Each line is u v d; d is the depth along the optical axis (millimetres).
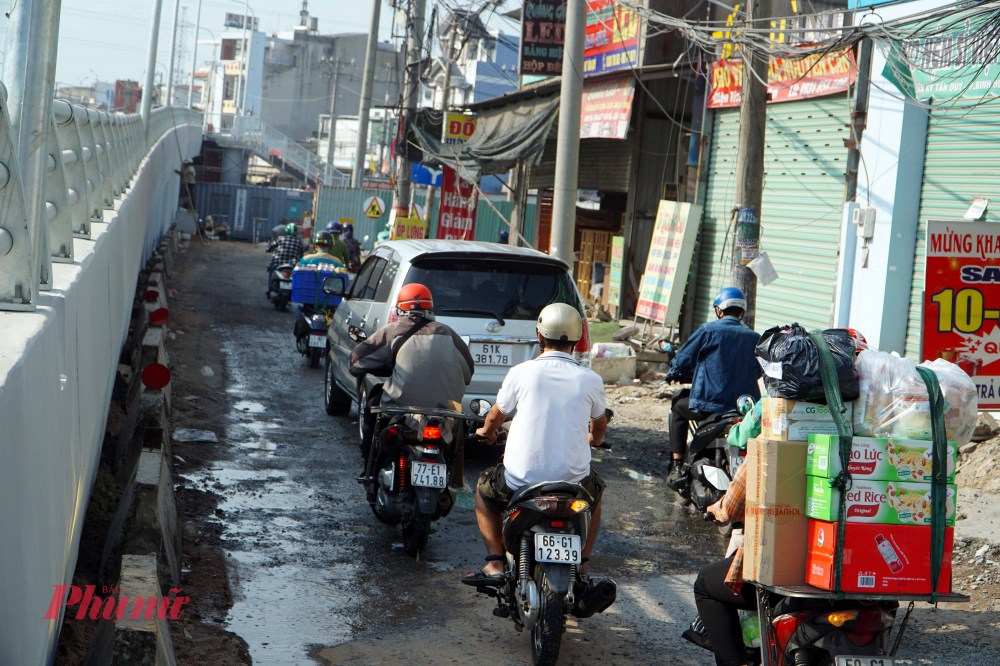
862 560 3207
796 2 11938
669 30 13266
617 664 4344
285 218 39438
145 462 4949
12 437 2412
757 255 9523
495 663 4305
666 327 13805
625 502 7242
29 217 3705
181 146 35562
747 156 9547
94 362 5254
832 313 11211
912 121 9906
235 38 78750
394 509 5637
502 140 16812
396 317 7488
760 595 3438
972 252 7121
